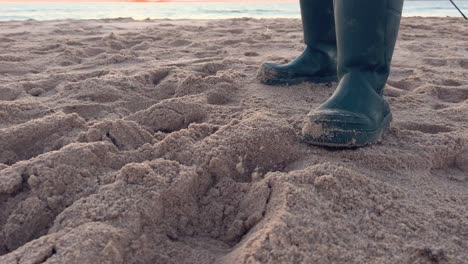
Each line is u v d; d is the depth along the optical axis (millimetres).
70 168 873
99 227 704
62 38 3092
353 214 779
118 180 823
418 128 1211
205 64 1869
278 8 15523
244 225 793
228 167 947
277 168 989
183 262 716
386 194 837
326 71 1525
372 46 1022
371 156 977
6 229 779
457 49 2646
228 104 1392
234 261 670
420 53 2502
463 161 1047
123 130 1067
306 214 746
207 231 823
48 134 1110
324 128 986
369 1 980
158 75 1750
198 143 1005
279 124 1072
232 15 10820
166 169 876
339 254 678
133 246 711
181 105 1275
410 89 1678
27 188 855
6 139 1063
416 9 14812
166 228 792
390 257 684
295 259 655
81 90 1506
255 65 1912
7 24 4312
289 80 1505
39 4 17703
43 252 655
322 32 1475
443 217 793
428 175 957
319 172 860
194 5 18938
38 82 1685
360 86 1037
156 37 3102
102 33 3477
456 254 697
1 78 1816
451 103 1449
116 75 1702
